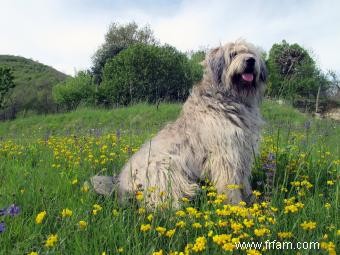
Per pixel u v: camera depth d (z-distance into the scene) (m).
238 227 0.87
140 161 1.32
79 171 1.54
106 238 0.92
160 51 8.02
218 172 1.30
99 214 1.08
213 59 1.44
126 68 7.82
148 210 1.15
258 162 1.47
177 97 7.88
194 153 1.33
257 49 1.49
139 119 5.34
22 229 1.01
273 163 1.32
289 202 1.05
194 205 1.21
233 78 1.38
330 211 1.04
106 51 11.64
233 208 0.94
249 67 1.37
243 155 1.33
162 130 1.41
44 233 1.03
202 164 1.33
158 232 0.95
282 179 1.37
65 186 1.32
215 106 1.34
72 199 1.19
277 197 1.18
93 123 5.51
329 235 0.93
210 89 1.39
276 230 0.92
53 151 2.04
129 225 1.04
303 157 1.50
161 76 7.79
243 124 1.35
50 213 1.11
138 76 7.77
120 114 5.70
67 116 6.05
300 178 1.36
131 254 0.87
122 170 1.40
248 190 1.35
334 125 2.82
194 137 1.33
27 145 2.46
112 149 2.02
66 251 0.89
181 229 0.95
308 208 1.08
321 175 1.39
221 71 1.40
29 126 5.84
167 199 1.14
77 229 0.94
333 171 1.41
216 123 1.31
